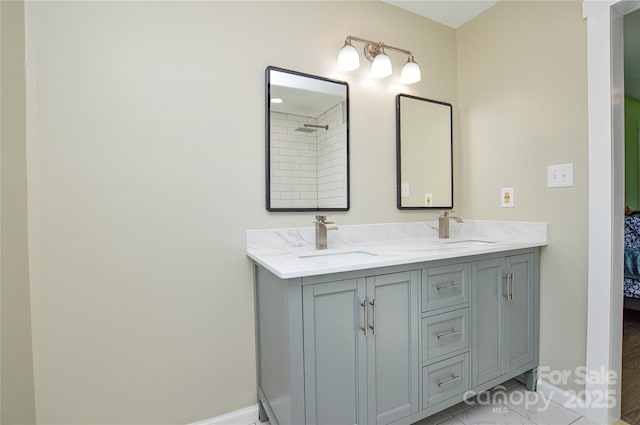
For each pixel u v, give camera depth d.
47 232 1.18
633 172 4.33
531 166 1.76
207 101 1.44
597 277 1.48
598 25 1.45
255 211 1.55
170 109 1.37
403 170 1.96
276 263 1.23
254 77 1.54
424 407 1.38
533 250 1.72
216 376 1.48
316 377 1.15
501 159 1.92
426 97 2.06
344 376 1.20
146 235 1.34
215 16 1.46
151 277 1.35
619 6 1.41
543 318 1.74
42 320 1.18
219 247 1.47
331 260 1.32
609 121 1.42
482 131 2.03
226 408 1.50
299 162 1.65
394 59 1.94
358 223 1.83
